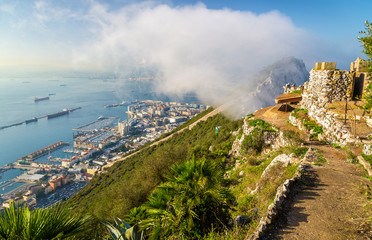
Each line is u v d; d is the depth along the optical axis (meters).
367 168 8.92
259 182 11.48
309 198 6.98
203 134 61.16
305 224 5.66
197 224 6.41
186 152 26.83
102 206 19.81
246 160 18.28
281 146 16.75
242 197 10.58
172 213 6.53
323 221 5.71
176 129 105.31
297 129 17.31
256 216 7.29
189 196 6.46
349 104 15.25
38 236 3.91
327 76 16.36
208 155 24.31
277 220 5.95
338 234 5.18
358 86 16.31
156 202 6.80
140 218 9.55
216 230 6.48
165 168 21.97
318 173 8.94
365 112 13.73
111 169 69.44
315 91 17.70
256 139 19.14
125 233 5.57
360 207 6.12
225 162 22.88
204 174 6.74
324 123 15.35
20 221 4.02
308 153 12.01
